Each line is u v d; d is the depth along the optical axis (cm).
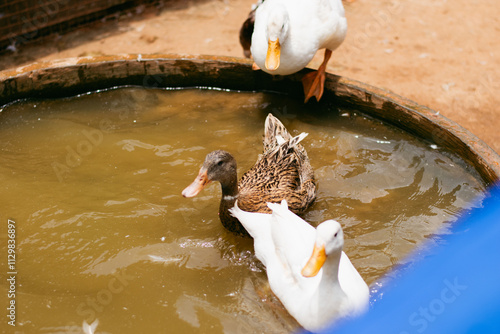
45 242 151
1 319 133
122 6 263
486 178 158
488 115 202
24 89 191
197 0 279
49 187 165
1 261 146
